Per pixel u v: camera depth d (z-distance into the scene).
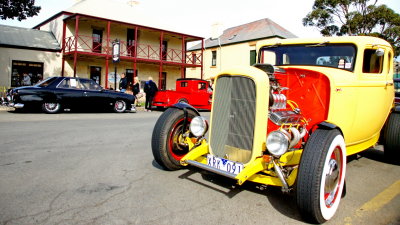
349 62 3.91
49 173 3.93
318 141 2.73
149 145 5.90
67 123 8.74
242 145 3.16
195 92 14.92
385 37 16.89
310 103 3.56
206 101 15.41
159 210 2.88
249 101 3.11
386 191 3.62
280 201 3.21
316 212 2.64
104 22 19.84
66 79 11.46
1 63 16.97
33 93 10.73
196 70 29.33
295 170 2.96
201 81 15.27
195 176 3.91
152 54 22.27
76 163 4.45
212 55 27.52
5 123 8.31
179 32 22.02
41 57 18.28
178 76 24.80
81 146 5.65
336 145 2.82
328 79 3.41
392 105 4.97
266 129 3.13
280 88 3.45
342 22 18.41
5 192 3.22
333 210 2.85
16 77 17.56
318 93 3.50
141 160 4.70
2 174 3.83
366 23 17.50
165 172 4.06
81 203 2.99
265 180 3.04
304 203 2.63
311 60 4.24
